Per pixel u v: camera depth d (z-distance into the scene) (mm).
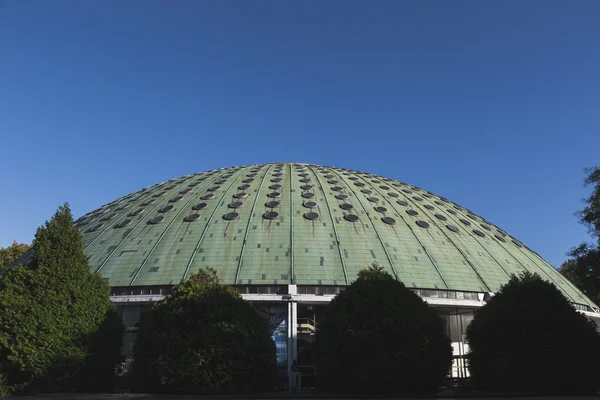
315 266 34188
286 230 36969
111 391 27234
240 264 34156
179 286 27672
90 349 27141
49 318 25938
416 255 36688
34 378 25141
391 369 24234
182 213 40156
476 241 41594
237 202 40406
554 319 25672
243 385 25516
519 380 25281
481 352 27094
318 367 26891
